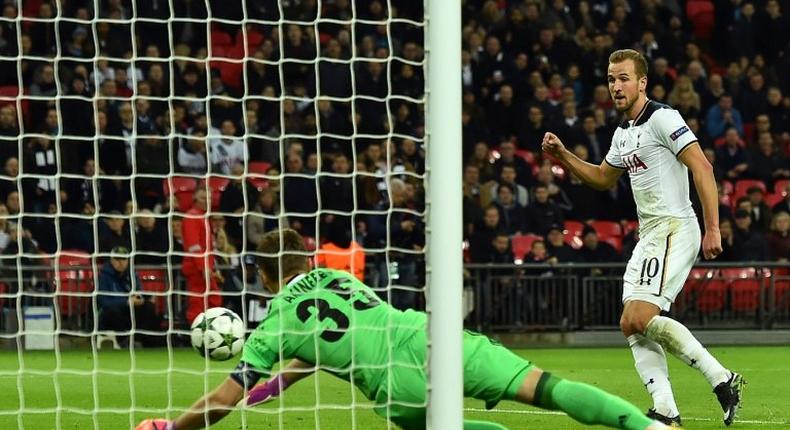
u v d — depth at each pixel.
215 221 40.28
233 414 22.33
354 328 15.27
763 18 58.19
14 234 41.22
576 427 20.75
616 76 20.38
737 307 43.44
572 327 42.84
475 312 42.66
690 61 56.03
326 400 25.56
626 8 56.78
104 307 39.12
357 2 53.53
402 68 49.78
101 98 19.70
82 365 34.19
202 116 46.75
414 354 15.06
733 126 53.06
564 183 49.03
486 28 55.16
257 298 39.31
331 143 48.00
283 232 16.14
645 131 20.12
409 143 47.06
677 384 29.02
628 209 49.12
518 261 45.91
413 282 42.34
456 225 14.68
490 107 52.66
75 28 49.75
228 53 51.12
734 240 46.34
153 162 44.59
